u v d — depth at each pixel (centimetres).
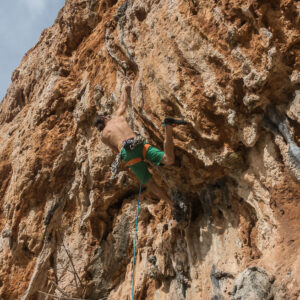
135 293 748
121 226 839
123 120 575
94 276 856
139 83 626
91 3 933
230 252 585
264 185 527
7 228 976
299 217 470
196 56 536
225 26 499
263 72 470
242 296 443
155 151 530
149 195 805
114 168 538
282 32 462
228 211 608
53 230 912
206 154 562
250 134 514
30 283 886
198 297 621
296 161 476
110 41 729
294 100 477
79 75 917
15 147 1071
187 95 541
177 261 689
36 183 905
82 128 859
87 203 870
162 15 589
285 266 436
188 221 670
